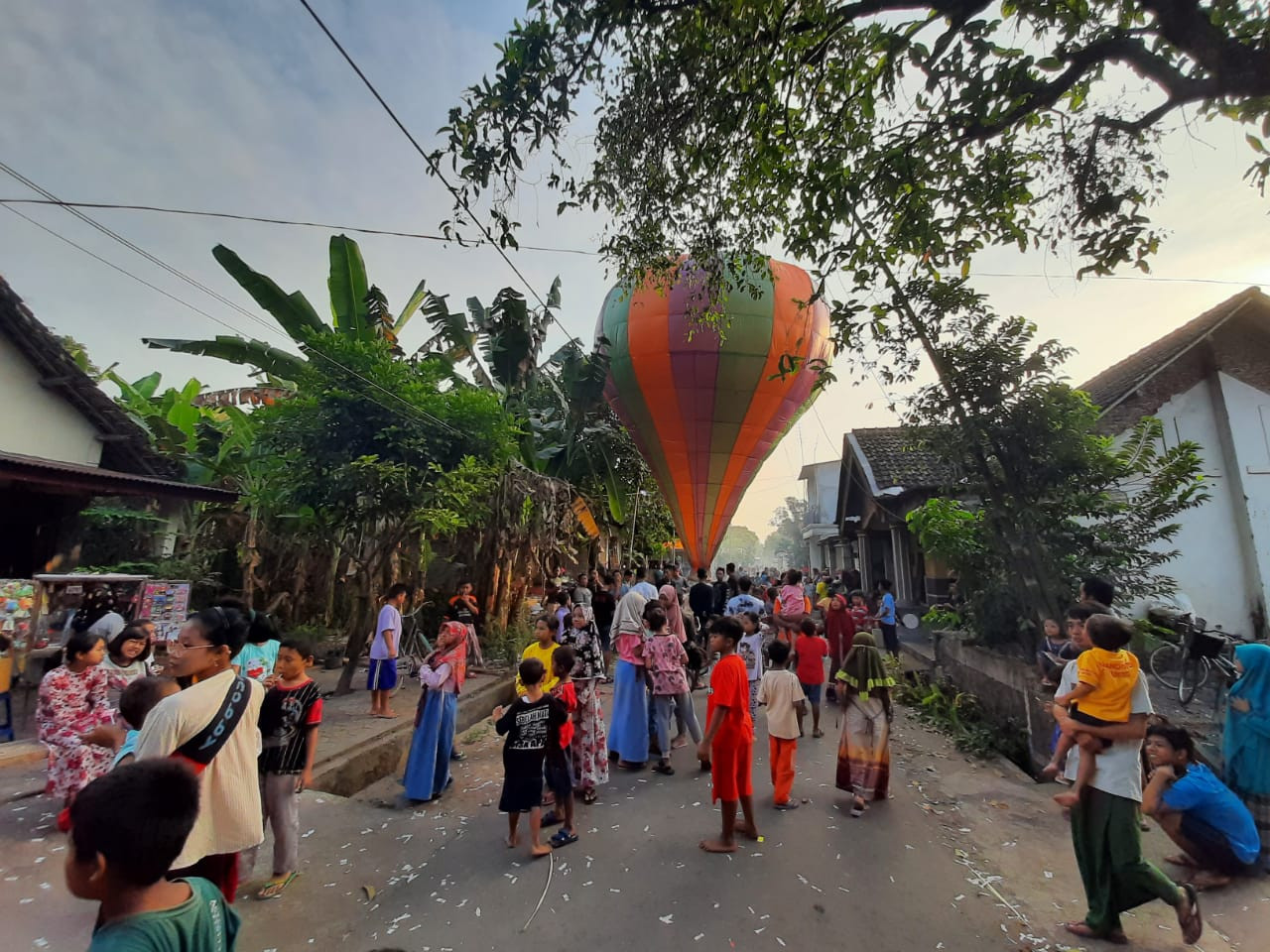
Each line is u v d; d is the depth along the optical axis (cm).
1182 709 694
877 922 347
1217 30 311
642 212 587
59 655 712
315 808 502
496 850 439
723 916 353
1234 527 1054
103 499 1086
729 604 984
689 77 482
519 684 490
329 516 931
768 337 1491
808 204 464
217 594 1155
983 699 801
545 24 424
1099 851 330
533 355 1355
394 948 327
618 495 1603
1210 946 327
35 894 359
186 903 152
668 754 612
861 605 956
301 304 1084
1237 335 1101
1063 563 732
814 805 518
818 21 411
